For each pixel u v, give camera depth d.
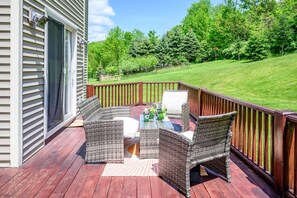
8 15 3.67
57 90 5.74
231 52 35.06
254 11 35.66
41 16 4.32
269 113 3.27
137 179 3.39
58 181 3.30
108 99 9.26
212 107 6.06
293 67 17.50
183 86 9.55
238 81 18.41
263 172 3.44
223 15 37.94
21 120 3.81
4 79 3.70
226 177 3.37
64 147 4.72
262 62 22.00
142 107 9.90
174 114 6.21
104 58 36.69
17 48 3.69
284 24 27.38
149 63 34.81
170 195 2.97
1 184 3.20
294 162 2.81
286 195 2.90
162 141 3.39
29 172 3.57
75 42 7.22
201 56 40.00
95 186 3.17
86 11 9.54
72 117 6.97
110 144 3.96
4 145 3.74
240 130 4.37
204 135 3.09
